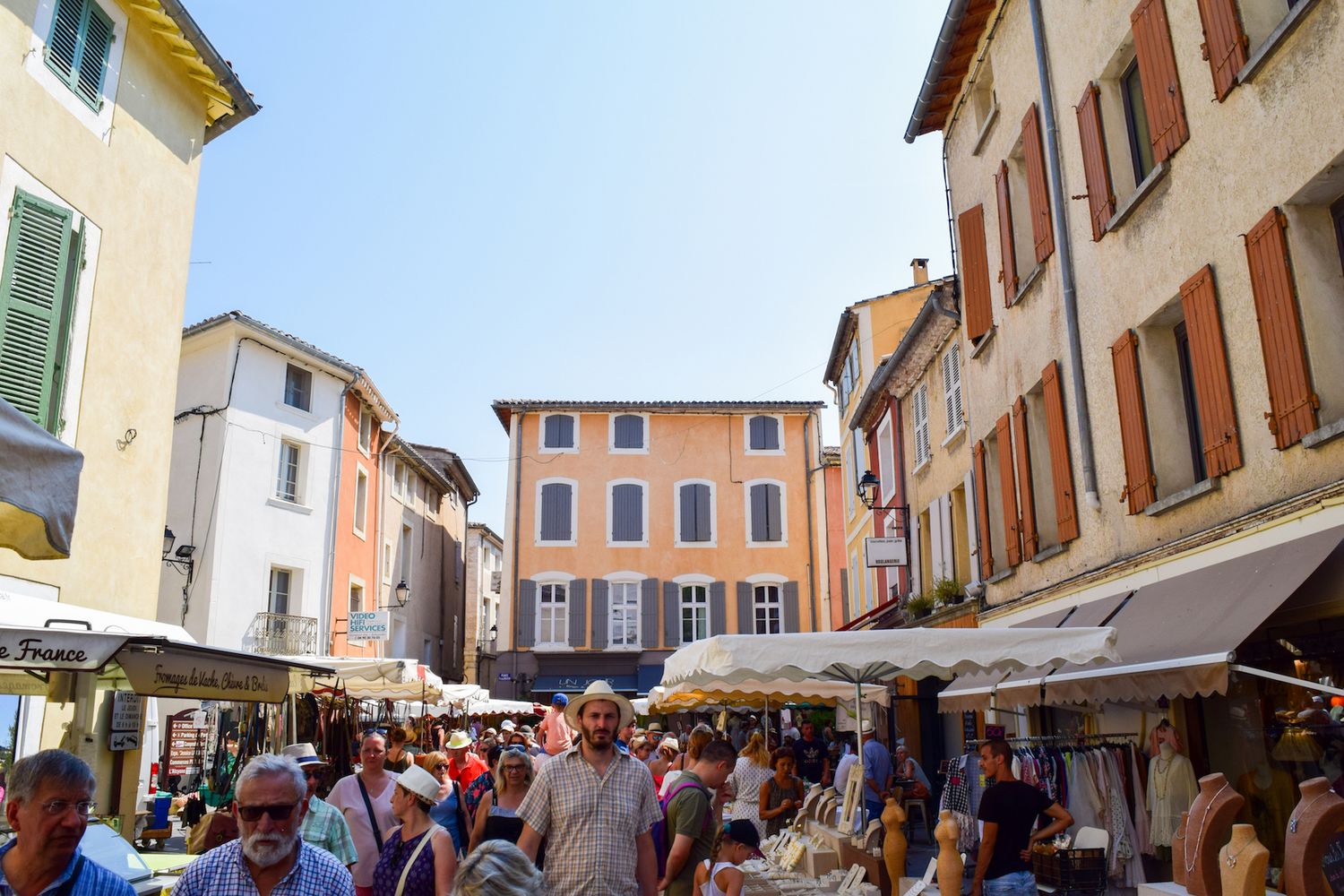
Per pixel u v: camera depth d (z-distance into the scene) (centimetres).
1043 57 1310
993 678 1232
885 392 2423
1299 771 827
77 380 1226
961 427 1791
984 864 703
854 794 1073
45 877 342
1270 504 842
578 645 3931
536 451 4106
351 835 681
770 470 4141
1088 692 978
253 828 365
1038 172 1342
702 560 4044
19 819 342
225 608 2253
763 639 841
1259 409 855
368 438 2981
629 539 4041
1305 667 824
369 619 2484
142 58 1384
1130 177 1128
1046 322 1348
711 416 4178
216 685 715
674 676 977
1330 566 725
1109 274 1149
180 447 2325
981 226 1614
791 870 1116
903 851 870
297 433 2517
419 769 566
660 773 1220
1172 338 1079
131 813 1284
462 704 2461
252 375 2395
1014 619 1483
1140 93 1125
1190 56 956
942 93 1769
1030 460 1410
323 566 2567
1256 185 851
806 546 4078
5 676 841
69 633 595
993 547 1605
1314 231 804
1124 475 1128
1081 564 1252
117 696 1279
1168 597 943
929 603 1938
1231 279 894
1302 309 791
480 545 5012
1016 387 1470
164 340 1420
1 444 452
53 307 1174
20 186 1141
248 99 1551
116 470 1300
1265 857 516
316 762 712
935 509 2002
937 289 1792
